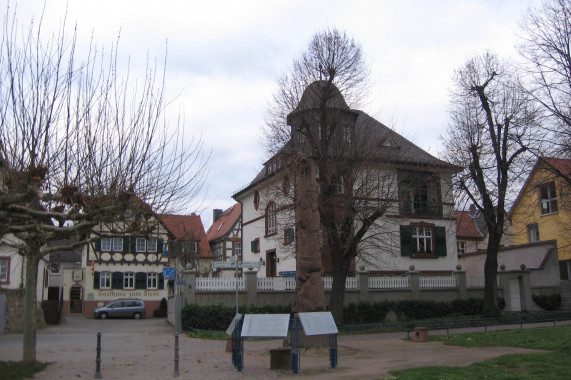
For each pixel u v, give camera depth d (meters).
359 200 24.27
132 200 12.51
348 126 25.39
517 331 19.00
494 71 28.08
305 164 16.56
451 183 28.41
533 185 28.30
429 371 11.22
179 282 25.20
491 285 27.17
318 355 14.81
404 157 31.17
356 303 26.56
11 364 11.91
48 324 33.78
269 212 30.50
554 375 10.27
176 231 46.47
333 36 25.12
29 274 12.66
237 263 20.98
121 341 20.78
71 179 11.87
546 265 31.73
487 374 10.60
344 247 24.69
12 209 10.66
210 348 17.81
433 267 33.00
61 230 11.83
